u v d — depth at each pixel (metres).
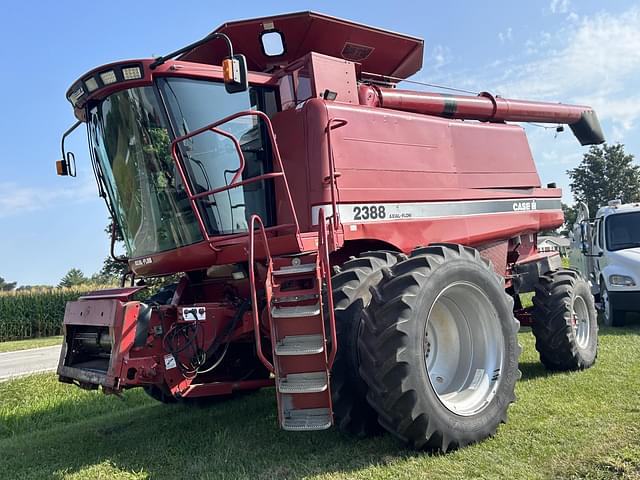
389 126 5.30
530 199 6.88
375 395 3.75
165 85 4.61
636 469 3.33
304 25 5.41
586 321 6.60
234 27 5.31
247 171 4.96
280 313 3.88
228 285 5.29
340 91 5.23
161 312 4.38
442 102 6.61
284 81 5.17
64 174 5.66
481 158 6.27
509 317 4.46
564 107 8.47
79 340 4.79
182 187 4.74
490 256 6.44
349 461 3.81
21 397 7.81
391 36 5.97
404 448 3.96
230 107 4.92
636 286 9.64
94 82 4.75
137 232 5.30
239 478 3.62
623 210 10.80
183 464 4.09
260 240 4.54
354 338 4.05
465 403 4.16
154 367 4.23
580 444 3.81
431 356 4.45
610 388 5.29
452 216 5.74
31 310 25.70
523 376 6.16
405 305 3.78
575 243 13.69
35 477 4.07
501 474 3.41
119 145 5.01
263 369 5.41
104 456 4.48
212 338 4.53
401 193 5.23
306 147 4.79
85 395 7.58
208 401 6.12
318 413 3.73
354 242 5.07
